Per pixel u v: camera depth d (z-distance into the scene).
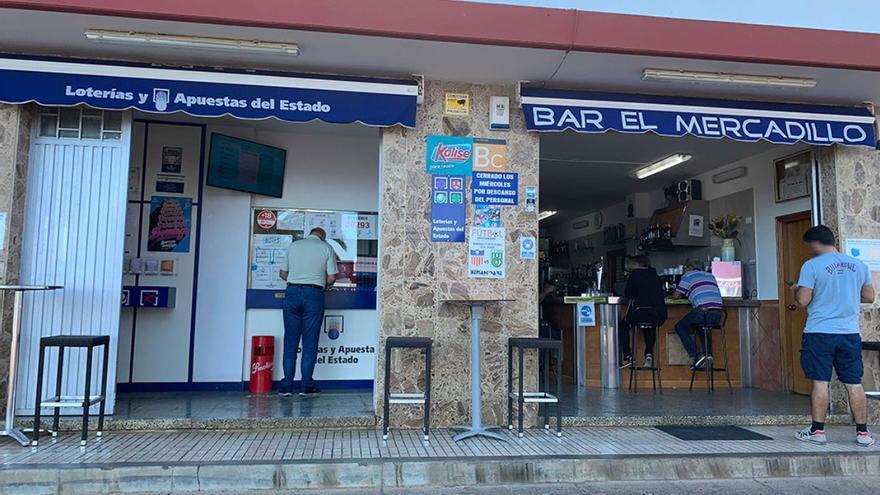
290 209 7.26
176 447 4.75
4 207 5.12
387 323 5.52
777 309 7.94
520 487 4.39
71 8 4.48
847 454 4.85
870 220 6.25
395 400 5.05
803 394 7.44
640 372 7.98
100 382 5.34
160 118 6.96
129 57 5.31
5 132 5.18
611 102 5.79
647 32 5.08
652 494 4.28
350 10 4.76
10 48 5.18
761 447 5.04
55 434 4.89
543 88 5.87
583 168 9.41
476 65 5.42
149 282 6.84
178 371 6.81
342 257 7.30
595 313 8.03
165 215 6.94
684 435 5.44
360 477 4.36
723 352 8.21
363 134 7.36
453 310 5.59
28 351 5.24
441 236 5.62
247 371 6.98
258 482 4.27
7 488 4.08
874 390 6.17
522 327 5.67
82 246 5.38
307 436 5.16
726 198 9.20
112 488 4.18
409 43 4.99
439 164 5.68
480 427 5.22
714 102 5.96
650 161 8.98
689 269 9.54
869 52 5.37
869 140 6.12
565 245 14.96
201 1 4.61
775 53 5.23
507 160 5.79
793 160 7.81
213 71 5.32
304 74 5.46
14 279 5.19
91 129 5.50
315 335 6.61
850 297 5.23
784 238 8.01
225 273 7.01
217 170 6.89
